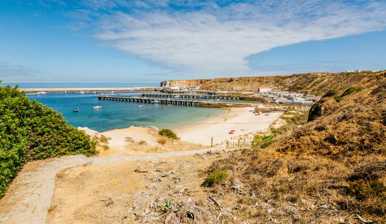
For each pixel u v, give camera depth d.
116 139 26.27
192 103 97.56
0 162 10.72
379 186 7.57
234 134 43.44
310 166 10.41
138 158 19.45
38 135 15.61
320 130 13.77
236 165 13.25
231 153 19.00
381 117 12.32
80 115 70.38
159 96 134.38
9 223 8.75
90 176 13.91
